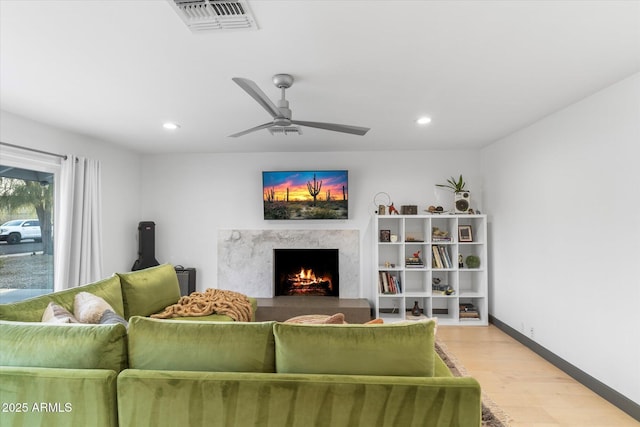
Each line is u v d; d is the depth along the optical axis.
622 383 2.50
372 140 4.37
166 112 3.22
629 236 2.44
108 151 4.48
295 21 1.74
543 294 3.44
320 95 2.78
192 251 5.16
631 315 2.43
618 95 2.54
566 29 1.82
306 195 4.96
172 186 5.18
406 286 4.95
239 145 4.63
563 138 3.13
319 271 5.23
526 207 3.75
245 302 3.74
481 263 4.62
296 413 1.47
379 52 2.07
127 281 3.21
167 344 1.59
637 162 2.38
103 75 2.39
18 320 2.00
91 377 1.49
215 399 1.49
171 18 1.72
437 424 1.44
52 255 3.72
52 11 1.65
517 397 2.68
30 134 3.39
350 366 1.53
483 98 2.87
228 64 2.23
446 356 3.49
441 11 1.66
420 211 4.98
